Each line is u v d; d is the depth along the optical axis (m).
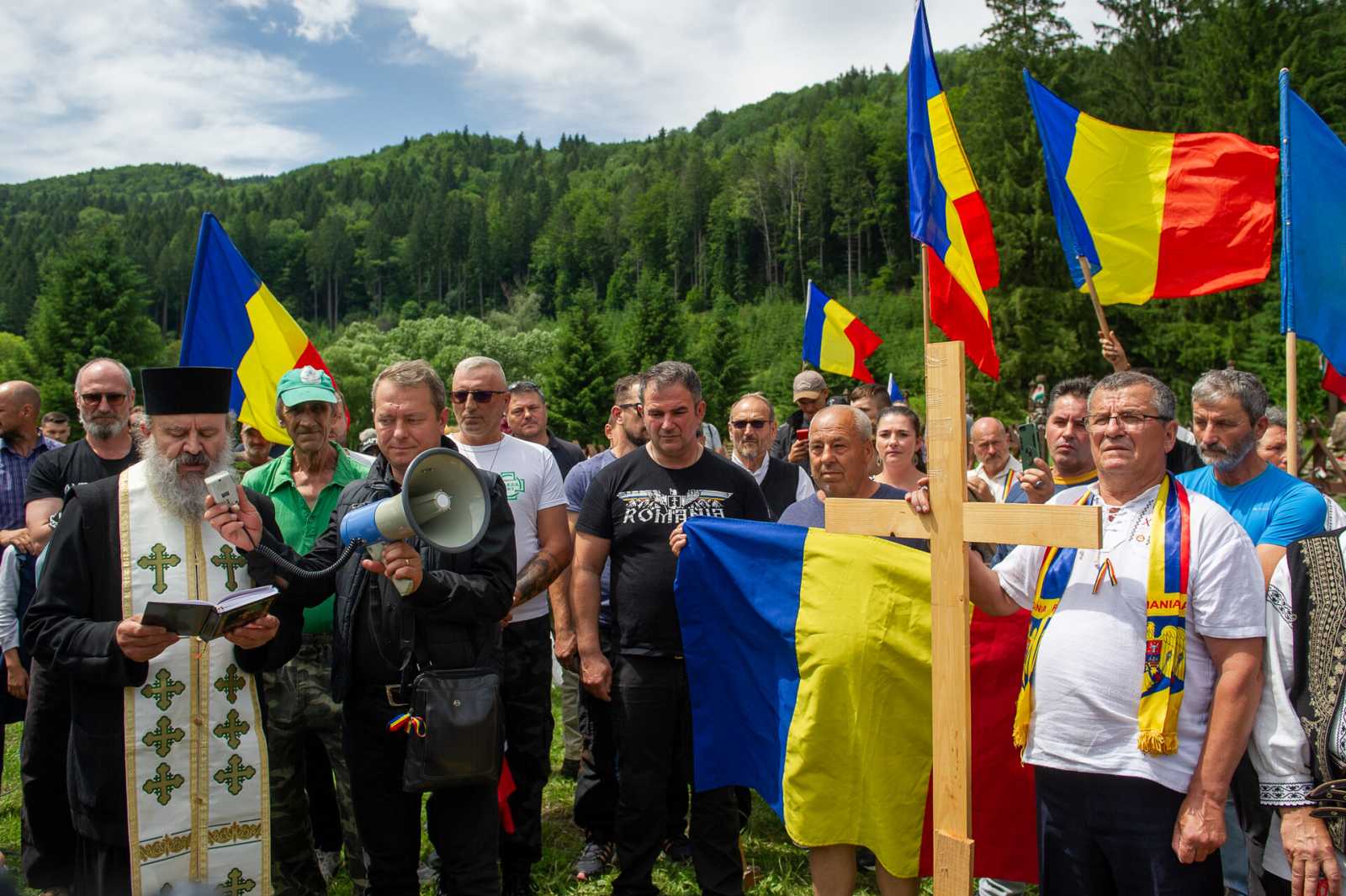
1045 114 6.00
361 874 3.81
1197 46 37.31
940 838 2.78
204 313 5.54
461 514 2.89
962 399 2.76
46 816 3.71
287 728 3.82
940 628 2.78
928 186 5.31
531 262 139.62
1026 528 2.63
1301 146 4.77
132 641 2.87
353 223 160.88
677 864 4.66
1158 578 2.69
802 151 109.31
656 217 123.88
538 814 4.39
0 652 4.77
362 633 3.29
